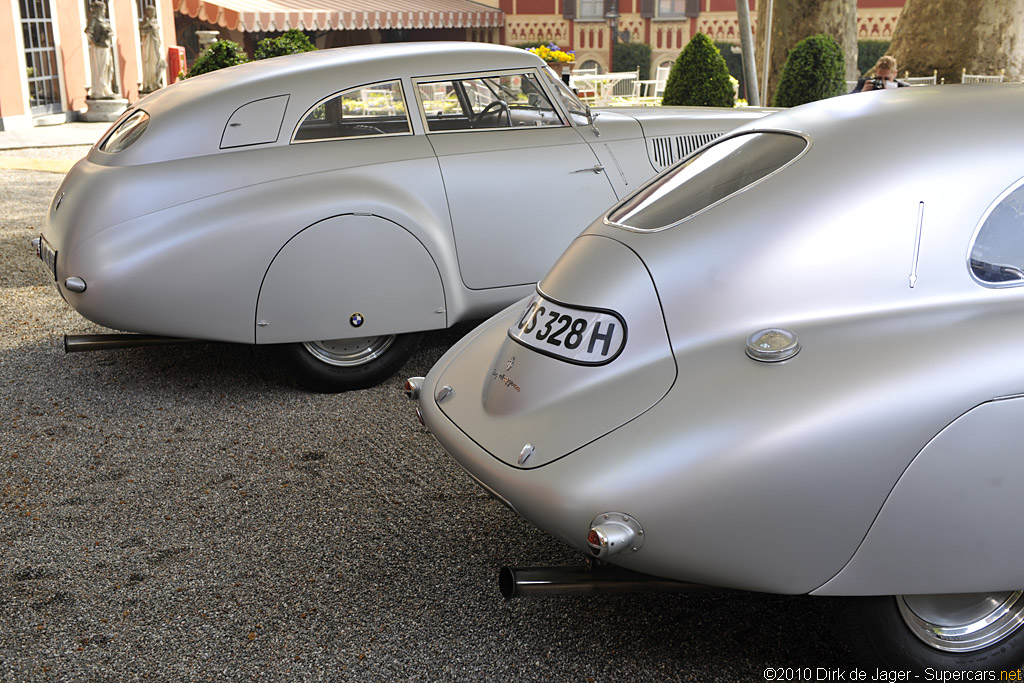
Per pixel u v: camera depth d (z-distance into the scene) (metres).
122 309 4.12
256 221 4.20
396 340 4.73
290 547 3.27
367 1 24.83
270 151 4.39
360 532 3.37
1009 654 2.26
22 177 11.34
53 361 5.28
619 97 16.38
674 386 2.19
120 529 3.40
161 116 4.38
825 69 11.98
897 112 2.46
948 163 2.26
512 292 4.73
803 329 2.19
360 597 2.96
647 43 28.94
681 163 2.94
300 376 4.60
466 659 2.62
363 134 4.58
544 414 2.34
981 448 1.98
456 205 4.54
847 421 1.98
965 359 2.01
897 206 2.22
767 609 2.84
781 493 2.00
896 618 2.19
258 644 2.71
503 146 4.69
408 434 4.24
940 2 16.91
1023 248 2.23
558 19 29.25
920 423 1.97
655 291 2.35
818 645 2.64
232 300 4.22
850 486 1.99
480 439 2.44
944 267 2.19
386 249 4.37
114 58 19.12
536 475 2.19
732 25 28.20
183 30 24.39
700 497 2.02
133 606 2.91
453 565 3.14
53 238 4.36
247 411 4.52
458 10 26.75
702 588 2.35
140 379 4.99
